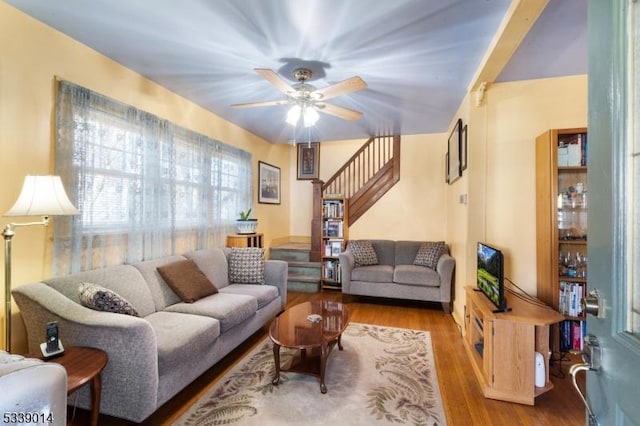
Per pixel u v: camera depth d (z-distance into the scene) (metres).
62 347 1.62
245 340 2.87
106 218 2.38
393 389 2.14
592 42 0.79
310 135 4.89
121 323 1.65
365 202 5.07
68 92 2.11
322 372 2.09
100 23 1.98
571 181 2.70
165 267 2.69
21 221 1.91
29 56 1.92
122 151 2.50
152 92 2.85
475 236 2.96
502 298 2.17
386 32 2.02
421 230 4.86
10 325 1.71
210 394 2.07
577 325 2.55
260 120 4.07
